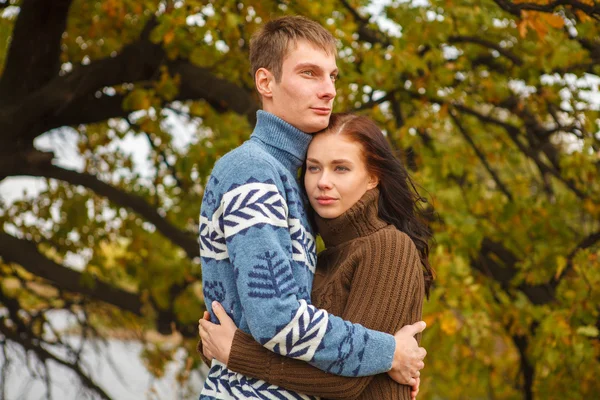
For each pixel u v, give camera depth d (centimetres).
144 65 470
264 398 178
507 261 539
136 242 611
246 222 174
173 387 659
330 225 195
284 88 193
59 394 820
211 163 461
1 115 465
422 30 455
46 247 625
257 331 169
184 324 602
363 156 193
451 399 682
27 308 704
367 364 174
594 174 511
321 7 416
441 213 444
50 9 452
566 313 443
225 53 514
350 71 452
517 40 510
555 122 533
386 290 183
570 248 499
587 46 461
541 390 526
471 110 542
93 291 614
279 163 188
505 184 593
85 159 652
